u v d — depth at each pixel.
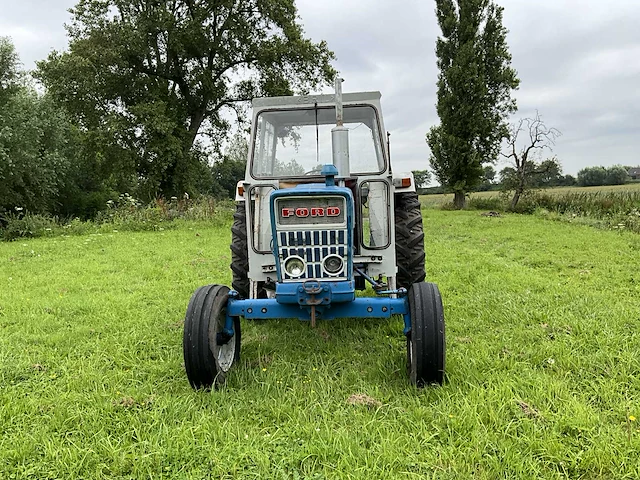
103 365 3.71
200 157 26.36
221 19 24.03
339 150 3.61
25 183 19.38
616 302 4.91
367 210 4.19
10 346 4.07
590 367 3.38
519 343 3.91
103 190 27.62
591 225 13.27
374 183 4.22
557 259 7.64
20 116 18.33
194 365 3.08
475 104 23.92
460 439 2.50
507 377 3.21
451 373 3.24
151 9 22.45
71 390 3.26
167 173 23.44
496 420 2.65
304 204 3.19
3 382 3.37
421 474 2.26
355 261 3.99
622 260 7.36
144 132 21.98
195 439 2.55
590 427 2.58
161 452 2.44
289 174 4.33
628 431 2.53
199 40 23.09
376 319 4.70
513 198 21.67
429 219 16.83
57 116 21.11
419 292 3.15
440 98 24.88
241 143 28.59
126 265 7.95
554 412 2.77
